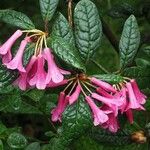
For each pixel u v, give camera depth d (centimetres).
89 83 66
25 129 141
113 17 93
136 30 72
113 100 66
